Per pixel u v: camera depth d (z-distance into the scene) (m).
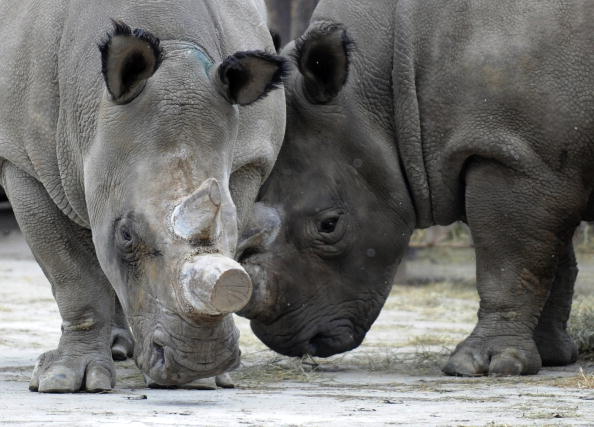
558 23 14.39
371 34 15.20
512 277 14.68
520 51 14.39
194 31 10.88
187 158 9.99
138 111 10.20
